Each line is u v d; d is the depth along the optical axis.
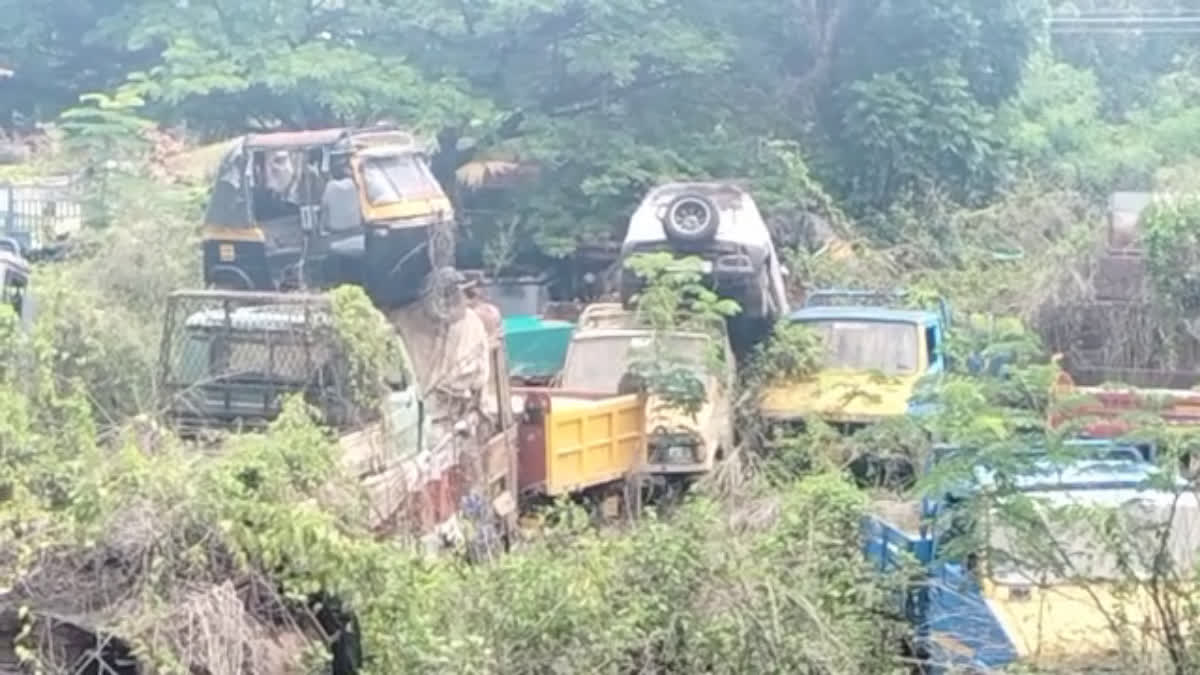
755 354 18.27
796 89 30.33
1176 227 19.38
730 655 9.39
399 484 12.12
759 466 14.98
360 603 9.20
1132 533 9.61
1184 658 9.36
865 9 30.80
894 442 12.77
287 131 26.17
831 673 9.41
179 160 26.12
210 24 27.62
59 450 9.99
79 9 29.48
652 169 27.78
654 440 15.80
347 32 28.78
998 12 30.92
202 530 8.89
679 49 28.53
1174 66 40.91
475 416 14.53
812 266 24.06
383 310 17.53
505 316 23.52
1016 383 10.77
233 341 12.73
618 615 9.45
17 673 8.57
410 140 20.06
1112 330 19.48
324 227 18.94
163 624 8.48
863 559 10.73
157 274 17.89
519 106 28.42
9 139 30.36
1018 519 9.68
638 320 17.70
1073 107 34.78
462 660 8.75
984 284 22.84
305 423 10.77
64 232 21.27
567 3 28.45
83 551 8.72
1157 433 10.27
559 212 27.64
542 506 15.13
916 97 29.55
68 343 12.72
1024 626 10.06
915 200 28.61
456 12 28.77
